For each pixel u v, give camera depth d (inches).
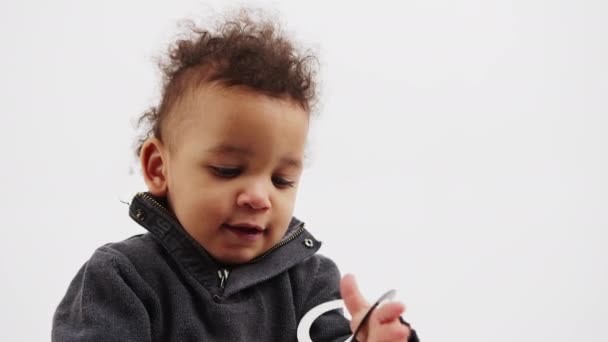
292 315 37.5
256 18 44.2
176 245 35.2
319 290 39.3
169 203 36.1
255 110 33.8
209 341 34.7
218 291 35.4
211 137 33.8
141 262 34.8
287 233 38.8
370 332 30.6
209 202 33.9
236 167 34.0
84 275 33.8
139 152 39.2
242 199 33.7
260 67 34.6
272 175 34.9
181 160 34.8
